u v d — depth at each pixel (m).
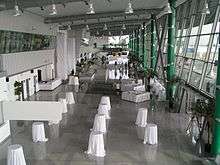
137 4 21.67
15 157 9.47
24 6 14.30
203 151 10.91
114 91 24.56
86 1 14.73
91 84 28.88
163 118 15.84
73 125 14.58
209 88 12.59
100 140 10.77
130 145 11.81
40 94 23.27
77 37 42.31
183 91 17.05
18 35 18.72
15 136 12.91
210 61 12.80
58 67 30.84
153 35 28.91
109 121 15.38
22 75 20.31
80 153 10.95
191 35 16.16
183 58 17.58
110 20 33.16
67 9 20.05
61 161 10.23
